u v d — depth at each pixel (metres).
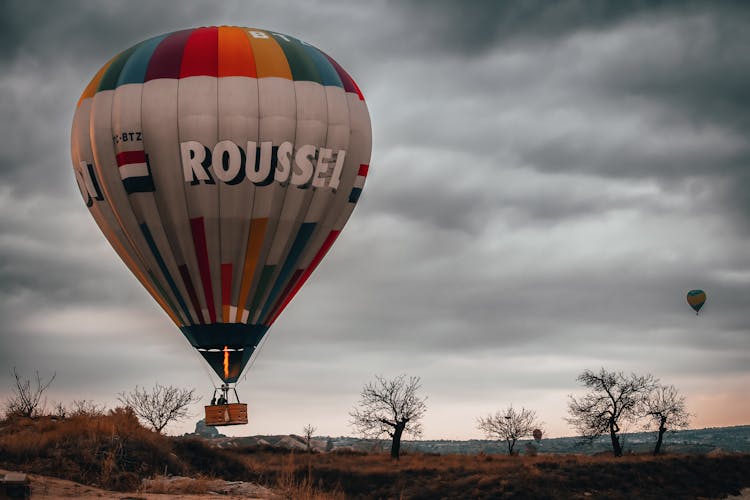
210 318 36.03
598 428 74.94
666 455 67.75
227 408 36.03
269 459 61.41
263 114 34.94
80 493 24.56
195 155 34.56
